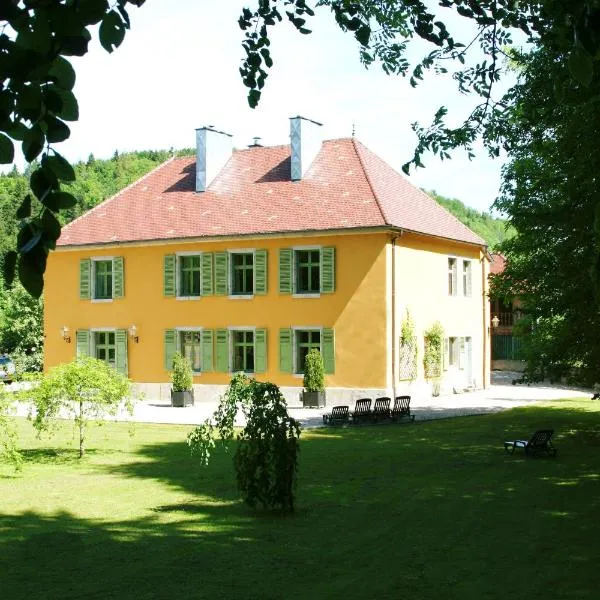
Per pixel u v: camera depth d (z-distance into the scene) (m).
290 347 30.14
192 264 32.44
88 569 9.22
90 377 17.88
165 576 8.92
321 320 29.66
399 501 13.09
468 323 35.59
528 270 17.48
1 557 9.77
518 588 8.40
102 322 33.84
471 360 35.94
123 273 33.44
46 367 35.12
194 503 13.12
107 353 34.00
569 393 34.50
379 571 9.09
